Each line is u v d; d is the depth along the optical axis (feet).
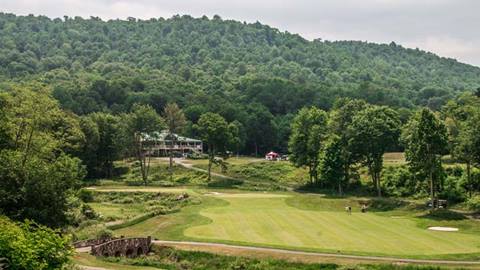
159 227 243.81
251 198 370.53
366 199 344.69
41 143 239.91
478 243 201.05
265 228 236.02
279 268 170.81
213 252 188.75
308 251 184.24
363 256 176.55
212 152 499.10
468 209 295.07
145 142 511.40
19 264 71.77
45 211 166.61
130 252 198.08
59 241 78.13
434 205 303.68
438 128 298.56
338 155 399.44
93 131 491.72
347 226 244.83
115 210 317.01
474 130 288.51
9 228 76.38
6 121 221.25
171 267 179.11
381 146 374.43
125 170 544.21
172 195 383.04
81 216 258.37
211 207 318.04
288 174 492.54
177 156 652.48
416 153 300.81
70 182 186.09
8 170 165.58
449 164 389.19
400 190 374.22
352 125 388.98
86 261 162.71
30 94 247.29
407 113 649.20
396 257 174.81
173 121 643.45
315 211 307.37
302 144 446.19
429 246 194.70
